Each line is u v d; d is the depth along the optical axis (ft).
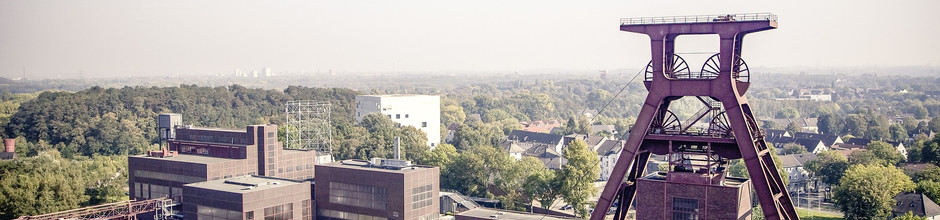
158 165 527.40
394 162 494.18
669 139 281.13
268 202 428.56
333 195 492.95
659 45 274.77
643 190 287.28
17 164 580.30
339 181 488.44
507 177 592.60
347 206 485.97
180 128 588.09
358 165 504.02
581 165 517.55
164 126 611.88
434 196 485.97
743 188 283.38
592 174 517.96
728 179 303.07
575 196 514.68
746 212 290.97
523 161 628.69
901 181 556.10
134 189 548.72
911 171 648.38
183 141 577.84
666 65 282.15
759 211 500.33
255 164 532.32
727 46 265.54
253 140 531.09
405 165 488.85
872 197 521.24
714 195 273.54
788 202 287.48
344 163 514.68
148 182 536.83
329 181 493.77
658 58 275.39
